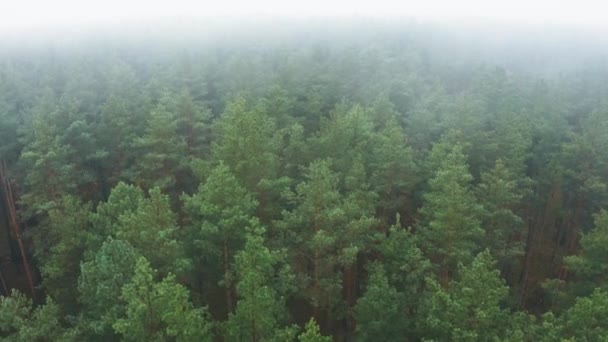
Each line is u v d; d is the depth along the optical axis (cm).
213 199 2753
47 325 2297
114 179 4153
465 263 2791
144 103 4669
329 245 2802
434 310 2336
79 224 2970
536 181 3994
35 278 4644
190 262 2642
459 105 4584
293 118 4628
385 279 2575
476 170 4106
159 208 2702
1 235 5112
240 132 3228
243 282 2266
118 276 2378
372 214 3322
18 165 4138
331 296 2931
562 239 4753
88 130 4362
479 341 2170
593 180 3775
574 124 5688
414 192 3834
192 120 4400
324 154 3853
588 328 2125
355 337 3139
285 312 2848
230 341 2378
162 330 2252
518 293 4125
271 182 3075
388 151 3512
